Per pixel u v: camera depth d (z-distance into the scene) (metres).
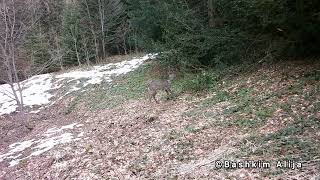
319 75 10.58
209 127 10.11
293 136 7.72
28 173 10.69
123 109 15.72
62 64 35.53
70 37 34.88
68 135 13.89
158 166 8.37
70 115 18.53
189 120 11.30
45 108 21.53
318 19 10.34
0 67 20.27
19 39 20.66
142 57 29.80
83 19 35.25
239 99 11.67
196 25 16.11
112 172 8.70
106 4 35.00
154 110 13.73
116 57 34.22
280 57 13.74
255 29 13.52
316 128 7.75
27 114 20.45
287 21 11.34
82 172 9.31
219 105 11.90
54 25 36.97
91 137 12.68
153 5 19.41
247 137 8.48
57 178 9.51
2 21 18.55
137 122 12.80
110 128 13.15
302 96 9.74
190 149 8.93
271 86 11.49
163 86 14.62
